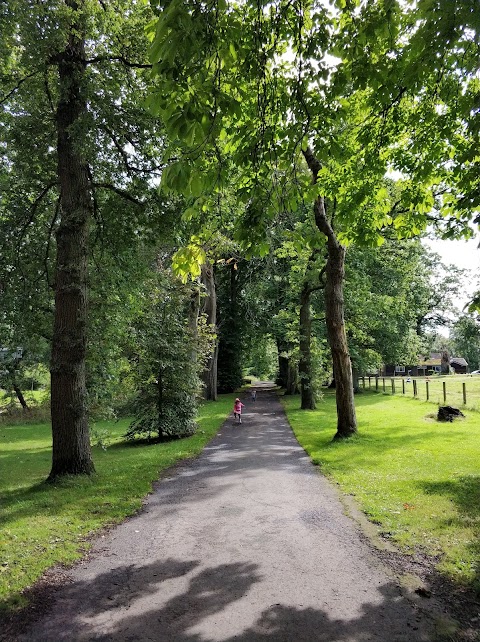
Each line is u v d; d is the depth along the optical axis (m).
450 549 5.32
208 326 19.39
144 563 5.23
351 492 7.95
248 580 4.71
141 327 16.66
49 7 9.12
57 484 9.21
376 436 13.80
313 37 5.00
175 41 3.10
